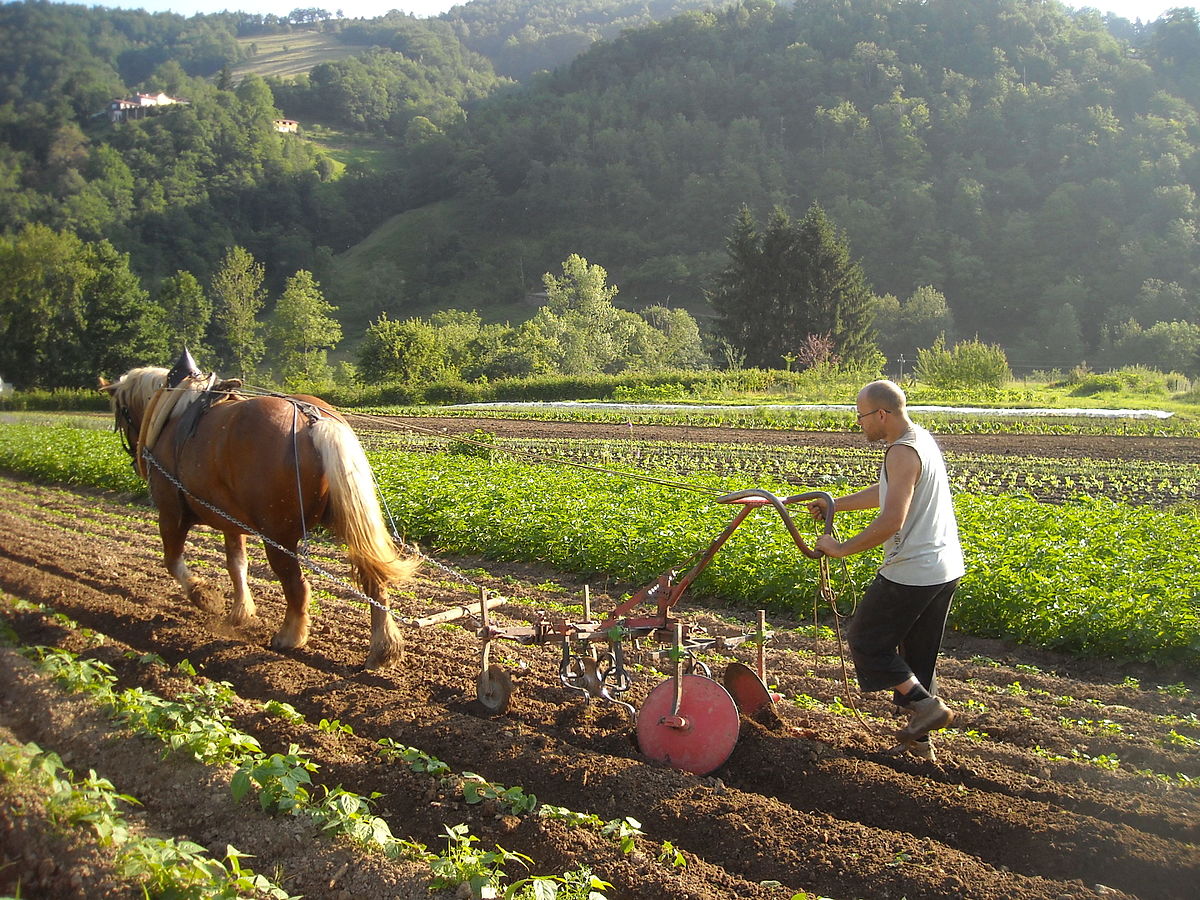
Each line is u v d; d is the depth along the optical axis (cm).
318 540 1399
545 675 771
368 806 552
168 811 545
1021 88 14525
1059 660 880
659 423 3400
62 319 4416
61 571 1117
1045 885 460
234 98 10344
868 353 7019
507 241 14438
